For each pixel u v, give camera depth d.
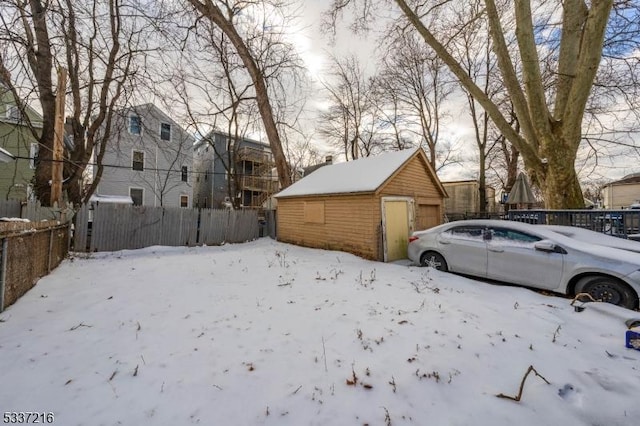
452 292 5.11
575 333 3.37
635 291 4.25
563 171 8.06
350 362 2.72
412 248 7.61
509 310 4.20
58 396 2.14
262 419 1.98
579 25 8.34
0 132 12.87
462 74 8.81
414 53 17.89
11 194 15.44
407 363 2.71
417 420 1.98
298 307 4.23
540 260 5.23
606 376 2.40
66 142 14.96
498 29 8.25
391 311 4.09
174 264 7.43
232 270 6.78
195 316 3.81
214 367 2.59
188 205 24.86
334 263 8.01
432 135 22.00
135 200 21.83
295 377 2.47
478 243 6.20
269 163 28.42
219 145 27.50
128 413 1.99
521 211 9.12
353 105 23.70
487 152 20.78
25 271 4.50
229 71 15.62
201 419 1.96
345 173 11.34
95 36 9.17
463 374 2.54
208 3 12.84
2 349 2.79
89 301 4.30
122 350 2.87
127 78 9.90
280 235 13.17
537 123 8.21
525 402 2.15
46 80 9.35
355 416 2.02
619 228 6.99
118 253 9.42
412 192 10.17
